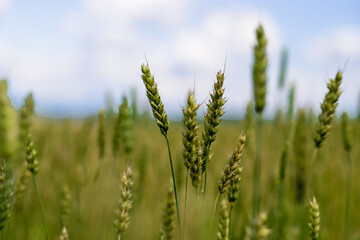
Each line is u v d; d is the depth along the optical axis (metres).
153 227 0.89
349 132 0.83
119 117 0.83
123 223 0.59
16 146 0.47
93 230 0.87
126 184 0.60
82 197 0.87
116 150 0.83
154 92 0.54
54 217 0.87
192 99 0.55
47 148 1.08
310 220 0.62
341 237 0.96
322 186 0.99
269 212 0.77
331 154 1.12
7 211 0.55
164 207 0.66
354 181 1.15
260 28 0.70
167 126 0.54
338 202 1.08
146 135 1.06
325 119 0.66
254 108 0.70
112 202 0.83
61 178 0.95
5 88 0.46
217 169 0.85
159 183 1.00
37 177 1.00
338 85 0.65
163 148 1.14
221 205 0.56
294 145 0.76
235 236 0.73
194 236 0.75
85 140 1.08
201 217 0.71
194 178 0.56
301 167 0.75
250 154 0.86
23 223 0.79
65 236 0.62
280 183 0.75
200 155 0.56
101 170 0.86
